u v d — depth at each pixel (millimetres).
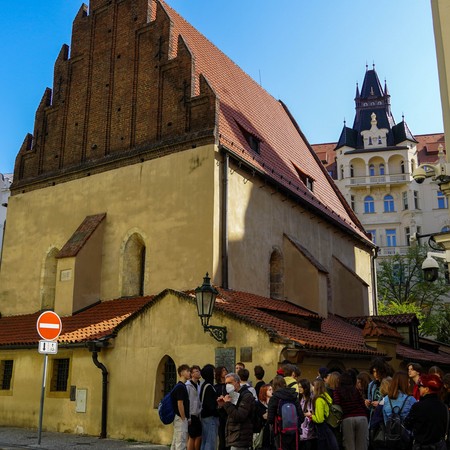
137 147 22188
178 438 10125
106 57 24438
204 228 19562
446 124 12328
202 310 14336
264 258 22344
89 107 24422
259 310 17312
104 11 25234
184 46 21812
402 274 51875
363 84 68062
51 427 17750
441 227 60969
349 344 17281
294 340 13922
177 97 21578
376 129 64375
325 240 28578
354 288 29250
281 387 8867
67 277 20953
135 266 21547
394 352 18953
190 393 10656
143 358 16094
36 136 26016
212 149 20094
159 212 20859
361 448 8945
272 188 23484
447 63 12312
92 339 16656
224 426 11117
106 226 22250
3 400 19469
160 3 23062
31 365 19156
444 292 50062
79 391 17297
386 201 63219
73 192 23781
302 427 8836
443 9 12562
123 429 15867
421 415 7594
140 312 16500
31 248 24562
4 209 39844
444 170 12297
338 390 9172
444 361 24469
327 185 34594
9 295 24672
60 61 26094
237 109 25891
